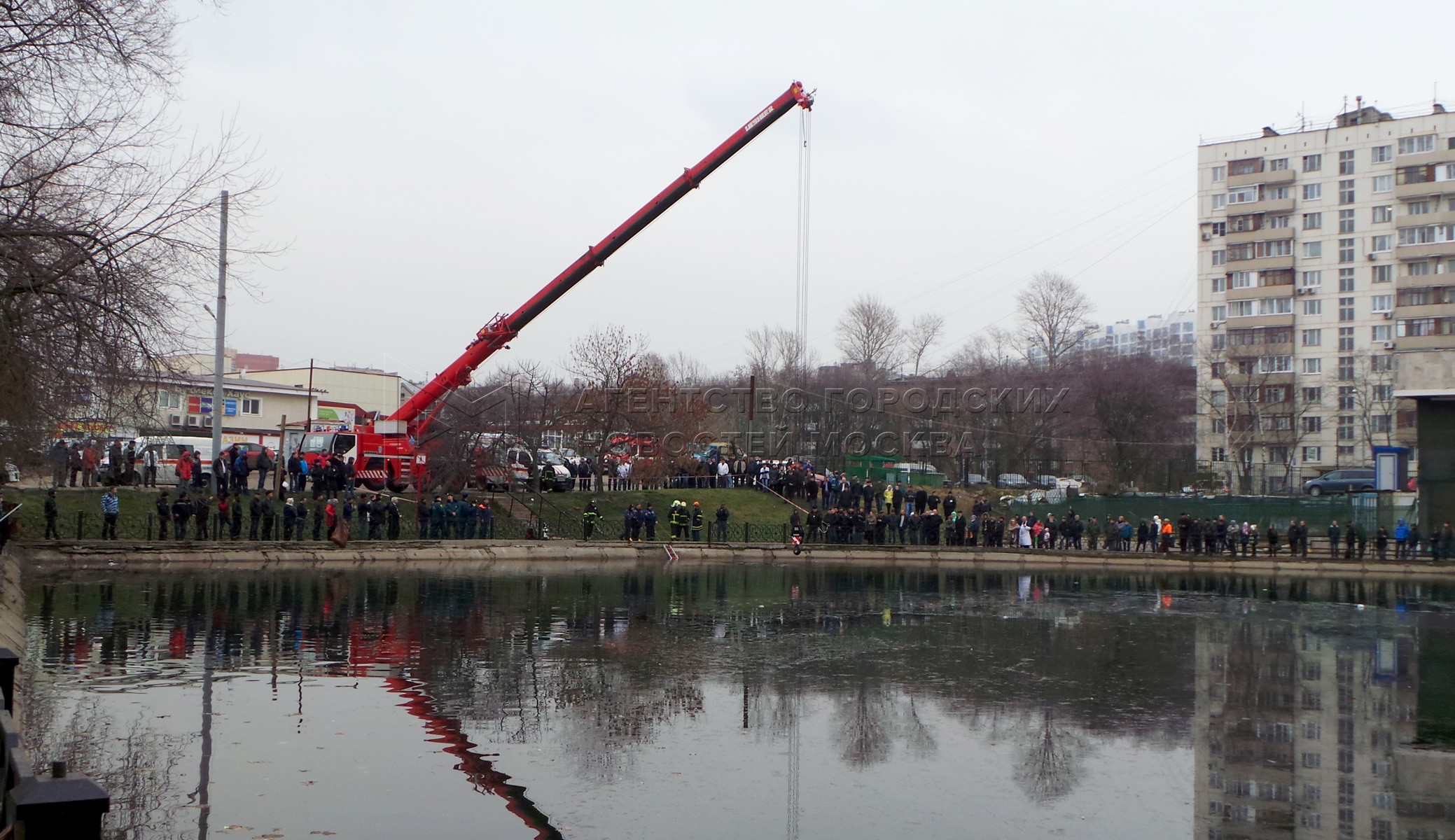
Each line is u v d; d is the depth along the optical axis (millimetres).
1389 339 83375
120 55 16109
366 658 17000
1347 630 23297
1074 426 70750
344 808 9492
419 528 39188
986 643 20344
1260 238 88875
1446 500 43438
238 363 98938
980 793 10445
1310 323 86688
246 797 9734
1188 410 85438
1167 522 46344
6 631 16359
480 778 10555
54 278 15711
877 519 46281
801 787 10523
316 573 31859
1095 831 9406
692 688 15328
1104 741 12688
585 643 19281
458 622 21609
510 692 14734
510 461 49031
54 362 16438
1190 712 14359
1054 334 89875
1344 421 83562
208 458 51031
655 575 34938
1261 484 63906
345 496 38906
